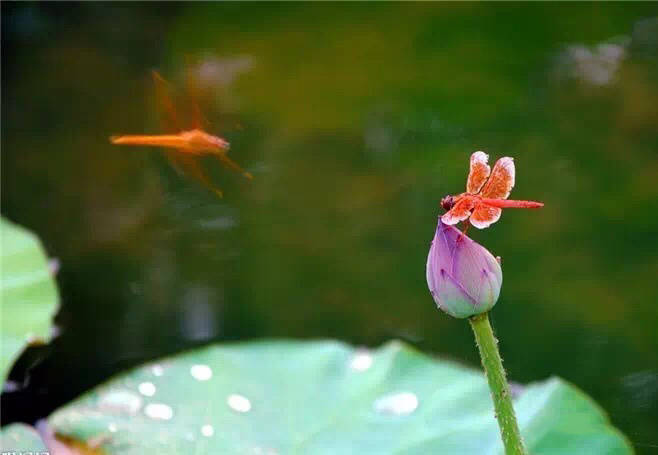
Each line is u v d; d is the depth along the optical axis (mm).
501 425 1163
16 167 2002
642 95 2105
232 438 1263
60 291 1561
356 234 1747
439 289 1154
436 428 1268
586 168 1848
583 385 1374
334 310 1516
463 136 2033
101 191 1918
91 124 2186
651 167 1831
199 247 1716
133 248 1716
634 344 1413
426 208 1807
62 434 1264
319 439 1265
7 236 1437
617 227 1654
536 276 1537
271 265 1645
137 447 1253
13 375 1386
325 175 1947
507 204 1137
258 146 2064
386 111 2186
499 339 1425
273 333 1448
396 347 1329
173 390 1299
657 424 1325
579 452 1244
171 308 1523
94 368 1404
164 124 1216
